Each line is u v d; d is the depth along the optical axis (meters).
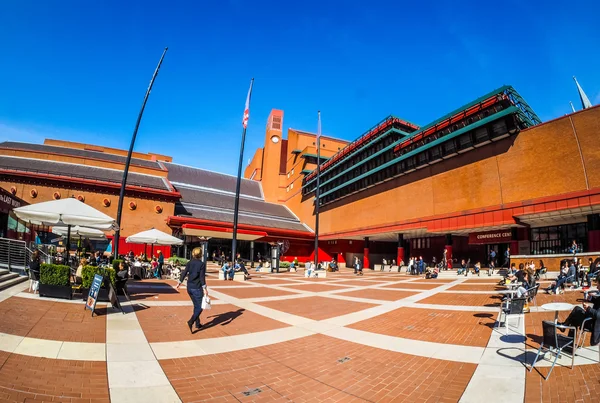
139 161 56.28
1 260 15.50
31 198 38.47
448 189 34.91
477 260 40.72
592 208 24.83
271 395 4.55
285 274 32.25
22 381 4.38
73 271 14.34
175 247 46.72
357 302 13.12
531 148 28.23
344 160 52.84
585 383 4.78
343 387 4.89
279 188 78.38
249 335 7.61
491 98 29.98
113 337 6.71
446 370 5.56
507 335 7.66
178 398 4.31
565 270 15.85
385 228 42.78
